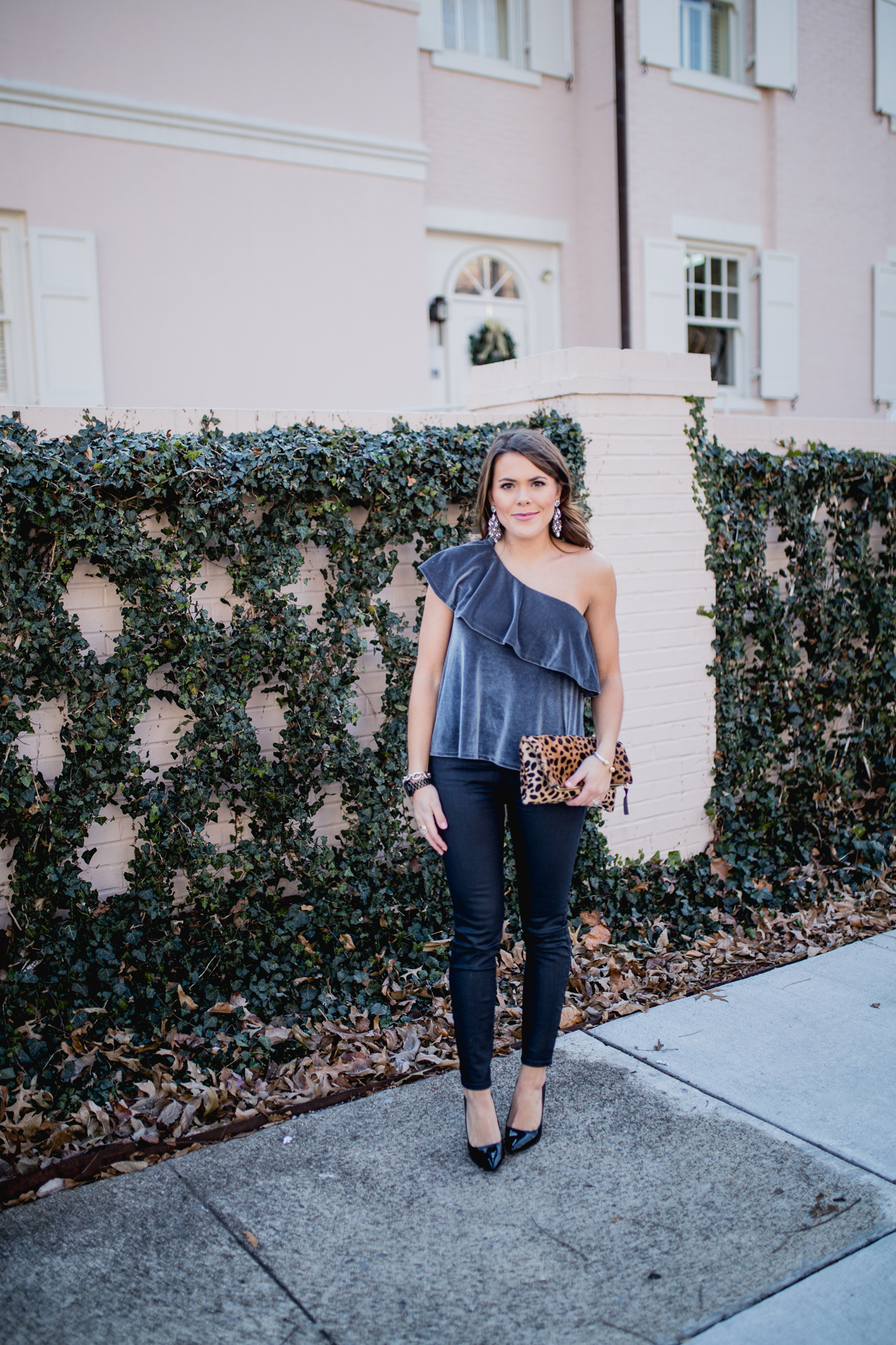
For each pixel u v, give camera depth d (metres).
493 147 9.26
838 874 4.58
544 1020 2.54
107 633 3.25
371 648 3.78
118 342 7.09
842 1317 1.99
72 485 2.96
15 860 3.04
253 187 7.47
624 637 4.18
